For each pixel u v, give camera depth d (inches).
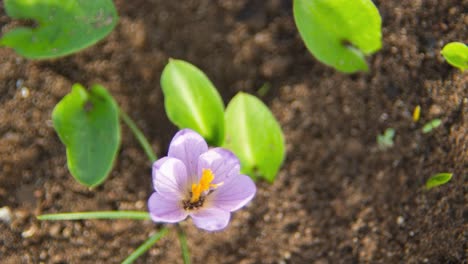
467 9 22.7
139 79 22.3
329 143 22.1
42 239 21.9
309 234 22.0
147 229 21.9
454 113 22.3
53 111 21.0
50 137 22.1
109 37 22.4
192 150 19.7
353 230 22.1
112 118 21.0
